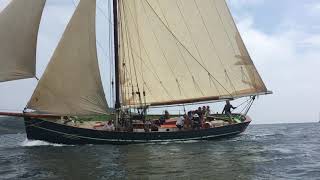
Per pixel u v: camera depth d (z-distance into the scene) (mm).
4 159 22703
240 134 35938
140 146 28562
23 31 27641
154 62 34844
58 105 28625
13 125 67188
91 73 29250
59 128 28797
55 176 17625
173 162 21031
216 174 17641
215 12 37094
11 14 27688
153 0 35062
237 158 22438
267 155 23734
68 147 27969
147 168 19250
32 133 29000
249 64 37781
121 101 32938
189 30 36219
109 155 23797
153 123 31203
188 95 35844
